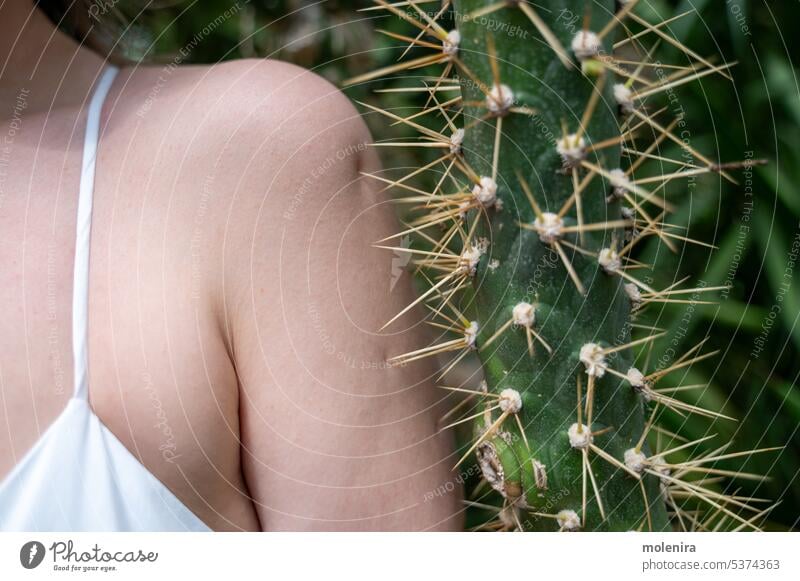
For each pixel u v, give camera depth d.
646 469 0.60
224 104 0.60
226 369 0.60
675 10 1.32
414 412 0.62
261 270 0.59
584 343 0.57
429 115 1.08
